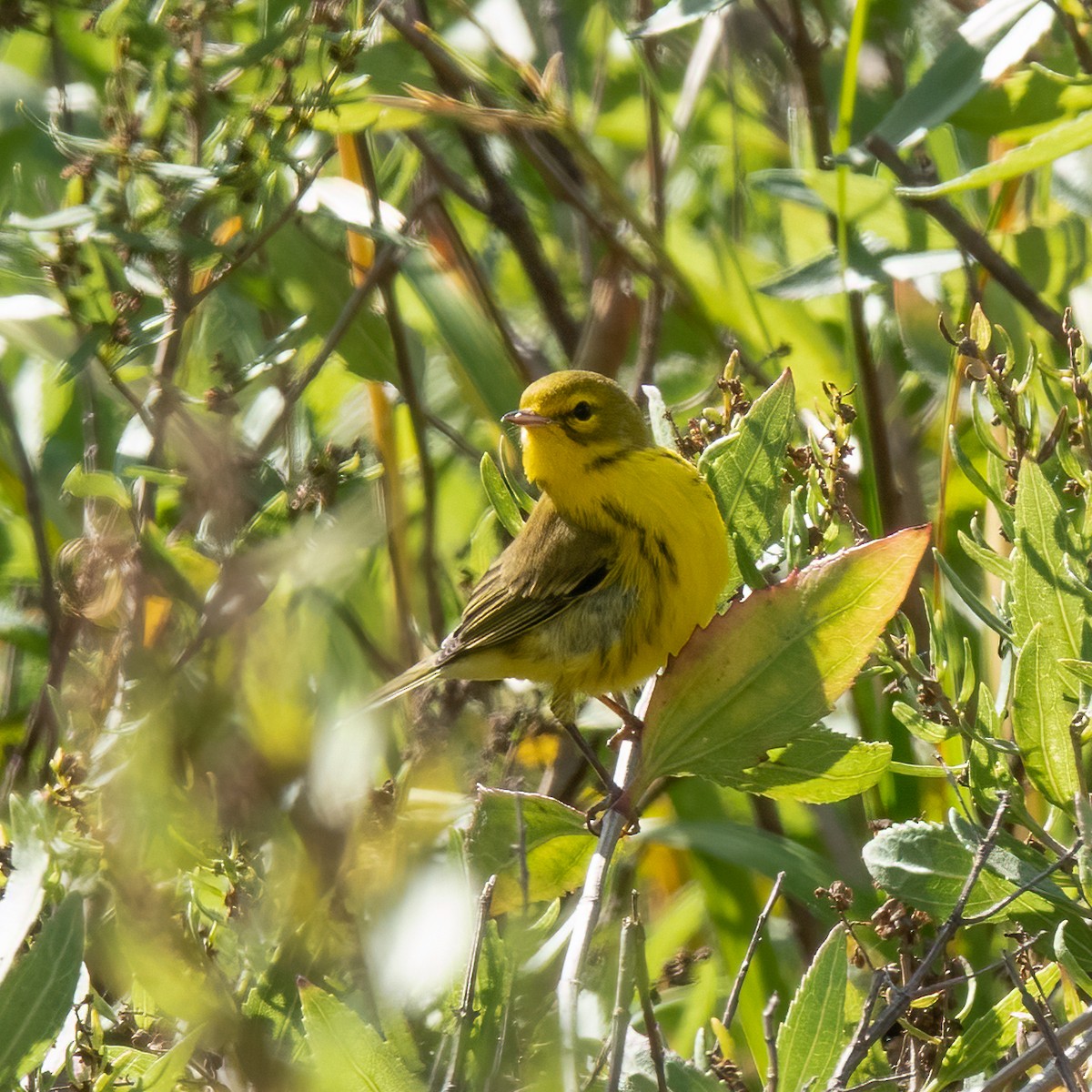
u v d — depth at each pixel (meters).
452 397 14.67
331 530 5.33
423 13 12.99
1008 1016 7.23
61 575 7.96
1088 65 10.92
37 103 14.02
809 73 13.12
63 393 13.05
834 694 7.89
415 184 14.67
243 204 9.45
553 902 8.10
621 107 16.06
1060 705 7.51
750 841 10.23
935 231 12.19
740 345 13.21
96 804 6.71
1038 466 8.20
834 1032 7.29
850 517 8.91
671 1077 7.01
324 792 4.85
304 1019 5.96
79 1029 7.04
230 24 11.64
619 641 9.98
